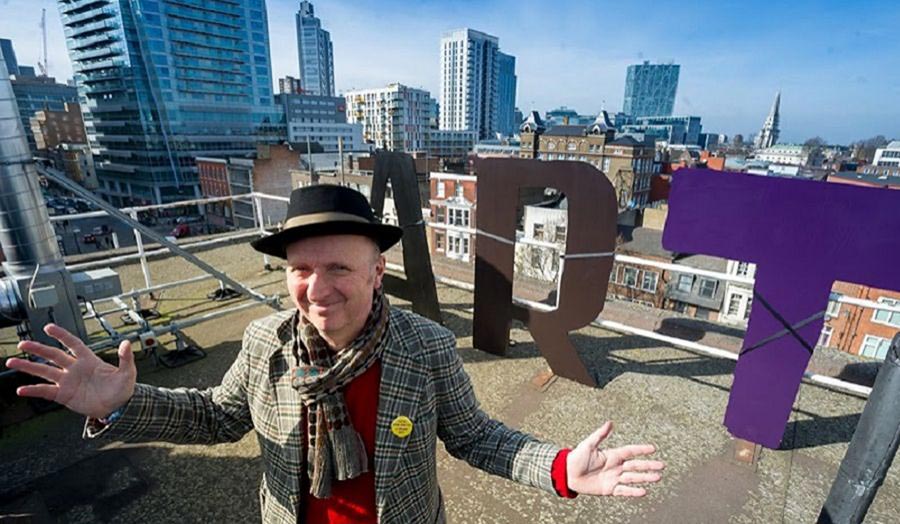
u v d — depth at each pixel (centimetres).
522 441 134
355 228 110
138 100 6347
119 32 6112
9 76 247
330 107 9050
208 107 7019
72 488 217
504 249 316
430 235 2788
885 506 212
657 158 6344
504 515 208
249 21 7288
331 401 117
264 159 4141
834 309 2120
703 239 245
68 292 283
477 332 346
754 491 221
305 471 123
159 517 204
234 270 518
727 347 334
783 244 225
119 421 117
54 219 278
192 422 129
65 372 112
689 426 265
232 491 217
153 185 6631
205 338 360
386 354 121
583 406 283
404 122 9669
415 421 123
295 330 126
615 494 118
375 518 124
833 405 283
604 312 393
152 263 537
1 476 222
